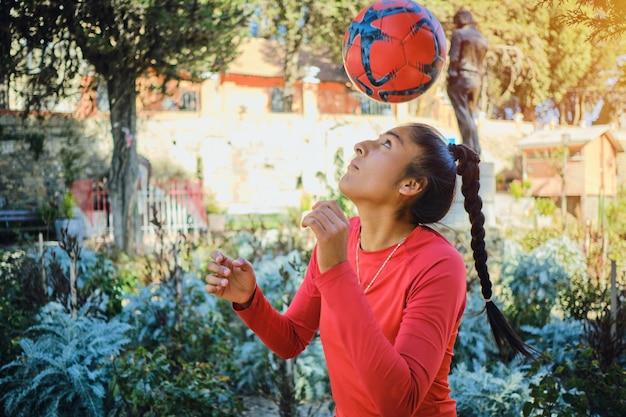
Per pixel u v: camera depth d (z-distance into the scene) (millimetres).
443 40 2012
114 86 12727
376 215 1479
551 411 2920
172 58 12148
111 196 13883
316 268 1699
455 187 1531
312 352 4660
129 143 13891
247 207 24188
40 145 15008
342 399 1518
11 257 6574
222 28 11656
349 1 15328
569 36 22469
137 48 11172
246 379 4707
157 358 3451
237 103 28281
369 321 1188
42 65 10523
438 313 1308
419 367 1219
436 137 1481
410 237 1445
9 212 17625
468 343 4711
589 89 31297
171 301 4715
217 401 3516
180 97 24375
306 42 22359
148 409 3326
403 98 2041
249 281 1599
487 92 33562
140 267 10422
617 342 3666
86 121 18312
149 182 18438
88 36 10242
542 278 6773
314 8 16016
